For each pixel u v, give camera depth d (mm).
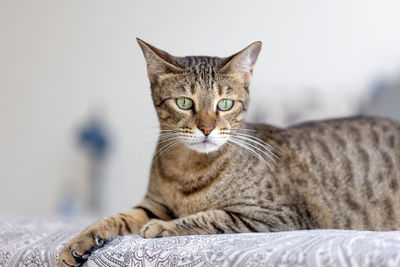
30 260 557
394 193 706
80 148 1286
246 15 1222
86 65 1299
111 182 1272
